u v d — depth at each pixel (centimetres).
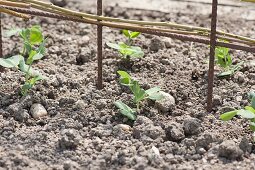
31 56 397
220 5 554
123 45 423
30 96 396
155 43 469
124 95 403
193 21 527
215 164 345
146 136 365
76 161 348
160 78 428
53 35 492
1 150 354
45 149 355
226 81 421
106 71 430
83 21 399
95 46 478
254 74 427
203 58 460
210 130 372
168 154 352
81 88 412
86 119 384
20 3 403
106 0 564
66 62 453
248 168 341
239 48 378
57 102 396
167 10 545
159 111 392
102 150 356
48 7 400
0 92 405
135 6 553
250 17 534
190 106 398
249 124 378
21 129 375
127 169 340
